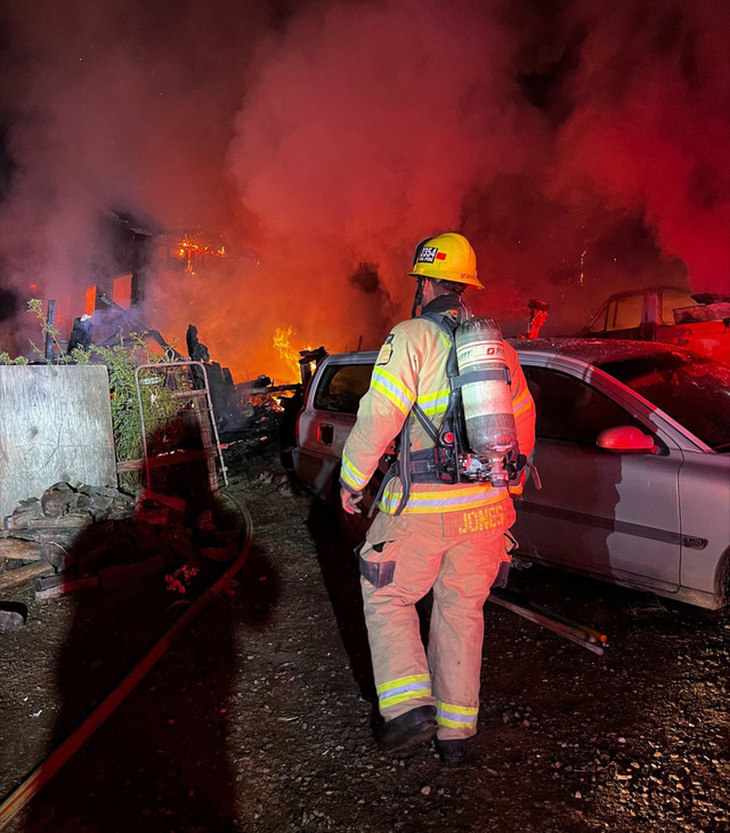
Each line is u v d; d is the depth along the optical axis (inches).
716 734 91.5
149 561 144.9
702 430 123.0
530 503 133.1
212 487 212.4
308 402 188.4
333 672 111.1
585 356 138.8
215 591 140.2
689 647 112.0
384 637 83.1
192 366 223.0
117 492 171.5
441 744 86.9
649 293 307.9
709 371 142.8
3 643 120.3
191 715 100.5
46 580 139.4
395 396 78.8
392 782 86.1
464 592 84.7
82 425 171.2
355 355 180.4
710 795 81.2
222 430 290.5
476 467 78.1
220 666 113.9
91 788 85.5
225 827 79.8
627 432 117.2
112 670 112.4
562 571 134.0
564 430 132.4
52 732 96.6
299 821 80.4
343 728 96.8
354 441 80.7
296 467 189.5
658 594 118.8
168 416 202.8
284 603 136.7
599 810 80.2
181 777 87.7
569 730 94.6
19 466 164.4
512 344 152.9
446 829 78.4
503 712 99.1
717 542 109.0
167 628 126.1
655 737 91.9
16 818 80.5
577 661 111.0
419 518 82.0
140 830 78.9
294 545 168.2
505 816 80.0
